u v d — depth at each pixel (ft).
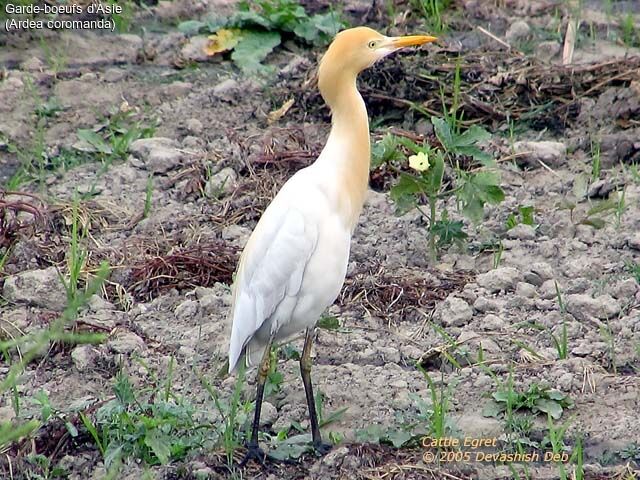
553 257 39.37
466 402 32.50
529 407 32.04
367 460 29.86
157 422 30.25
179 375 33.71
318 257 29.76
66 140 47.96
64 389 33.42
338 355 34.68
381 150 40.96
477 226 40.65
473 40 55.26
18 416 31.65
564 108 48.11
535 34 55.31
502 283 37.37
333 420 31.78
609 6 56.80
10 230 40.40
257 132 48.21
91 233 41.60
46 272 37.93
